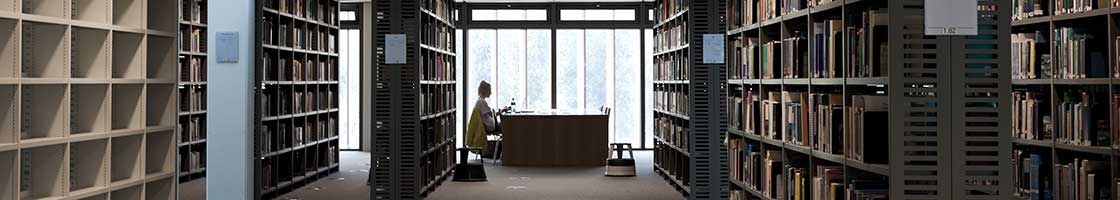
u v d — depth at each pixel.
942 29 3.71
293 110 10.45
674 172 10.78
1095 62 5.67
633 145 16.69
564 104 16.53
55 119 5.14
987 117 3.79
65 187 5.15
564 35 16.50
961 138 3.80
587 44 16.55
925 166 3.79
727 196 8.44
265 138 9.51
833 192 4.73
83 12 5.40
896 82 3.77
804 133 5.21
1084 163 5.73
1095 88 6.04
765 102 6.01
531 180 11.33
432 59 10.14
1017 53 6.27
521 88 16.53
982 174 3.81
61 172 5.14
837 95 4.88
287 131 10.41
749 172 6.38
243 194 7.03
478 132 13.87
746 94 6.55
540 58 16.48
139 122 5.66
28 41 5.16
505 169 12.76
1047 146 6.05
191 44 11.05
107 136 5.36
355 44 16.28
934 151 3.80
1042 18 6.04
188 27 11.02
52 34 5.11
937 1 3.72
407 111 8.50
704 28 8.51
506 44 16.50
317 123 11.46
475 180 11.12
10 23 4.77
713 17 8.50
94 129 5.43
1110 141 5.52
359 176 11.84
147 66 5.88
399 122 8.49
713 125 8.46
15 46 4.79
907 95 3.79
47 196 5.14
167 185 5.90
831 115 4.74
